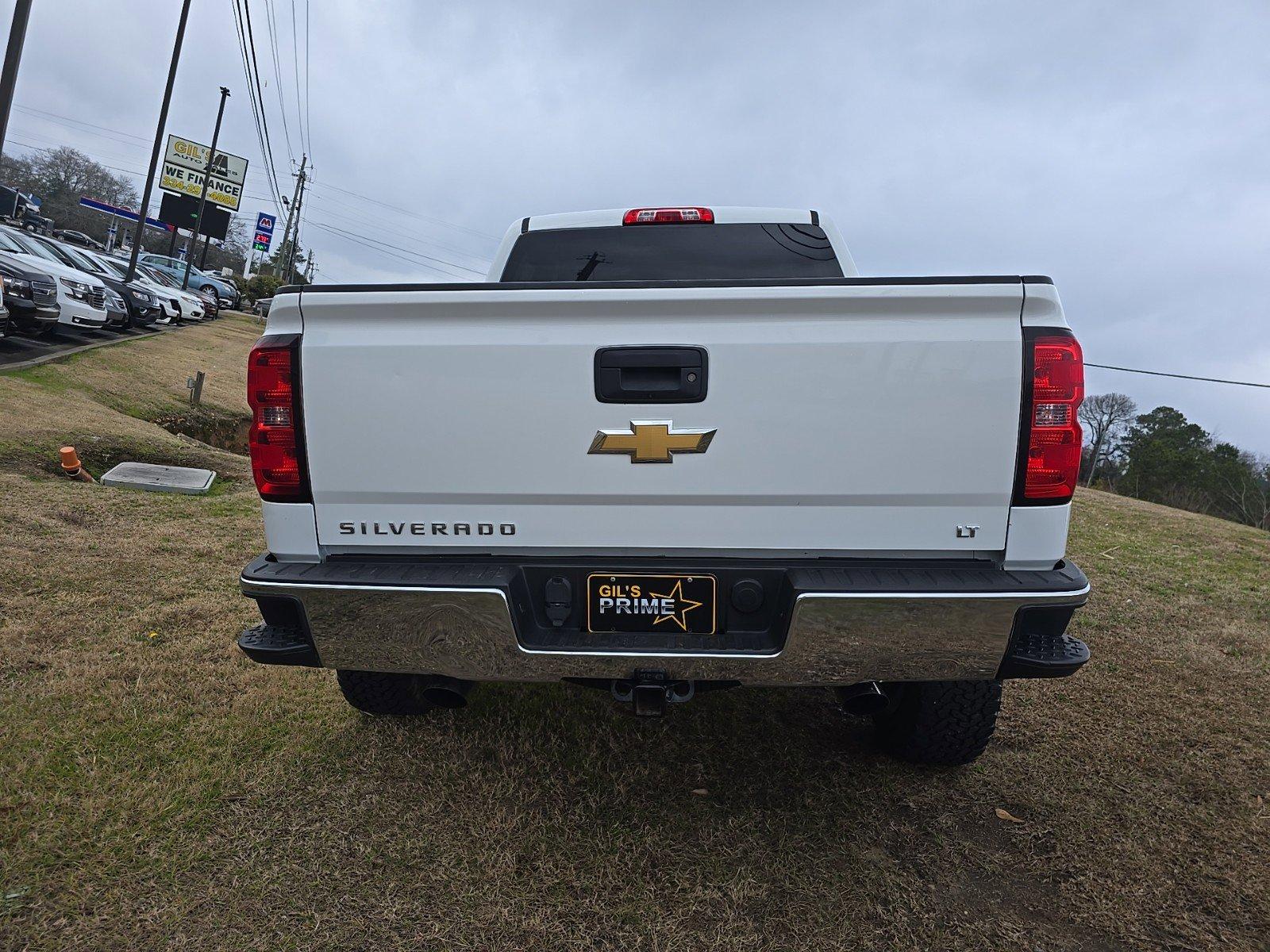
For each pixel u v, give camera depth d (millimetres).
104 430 9000
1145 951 2053
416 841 2414
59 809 2471
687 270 3592
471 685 2527
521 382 2100
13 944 1960
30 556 4844
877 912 2170
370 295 2100
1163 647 4426
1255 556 7422
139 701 3174
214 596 4438
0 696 3152
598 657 2100
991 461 2053
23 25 7461
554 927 2088
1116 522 9141
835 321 2045
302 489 2182
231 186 47531
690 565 2143
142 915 2076
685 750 3021
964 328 2027
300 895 2172
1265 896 2254
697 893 2223
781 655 2078
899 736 2854
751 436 2080
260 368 2148
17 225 33219
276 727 3047
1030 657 2090
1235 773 2947
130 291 17891
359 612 2117
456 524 2182
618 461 2107
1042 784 2836
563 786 2738
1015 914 2180
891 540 2117
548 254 3619
